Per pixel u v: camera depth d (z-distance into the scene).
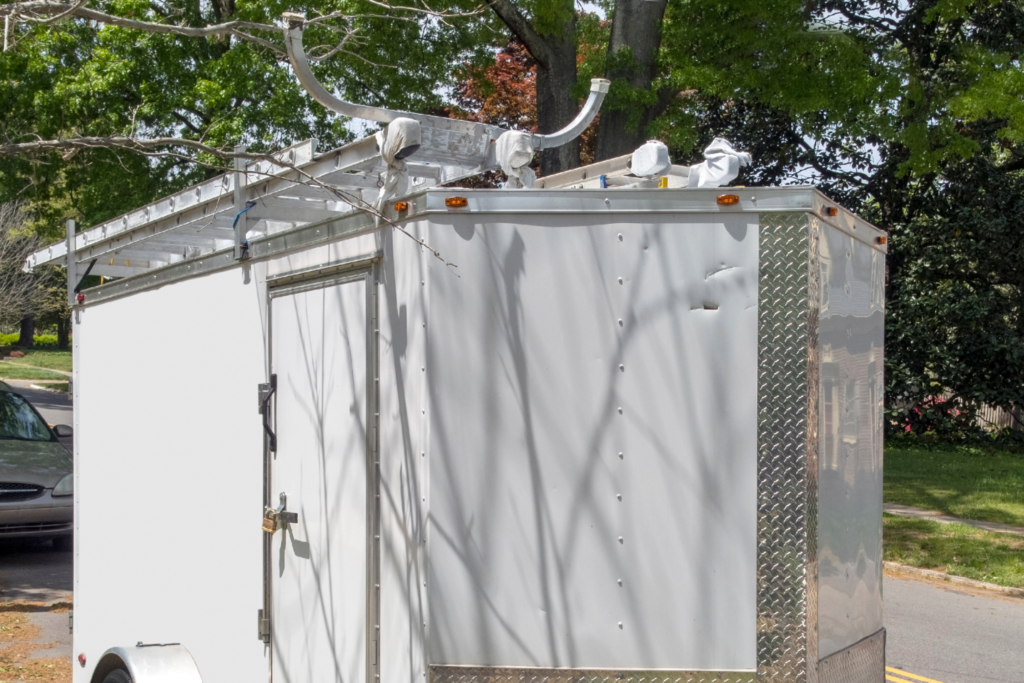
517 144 3.41
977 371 22.03
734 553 2.74
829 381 2.93
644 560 2.75
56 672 6.36
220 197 4.20
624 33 11.94
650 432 2.75
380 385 2.98
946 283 21.94
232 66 14.77
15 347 64.88
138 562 4.90
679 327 2.76
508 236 2.77
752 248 2.76
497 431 2.76
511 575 2.74
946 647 7.40
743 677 2.74
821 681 2.85
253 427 3.74
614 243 2.77
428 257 2.77
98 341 5.64
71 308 6.14
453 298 2.77
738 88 12.18
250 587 3.75
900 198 21.69
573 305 2.76
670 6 12.16
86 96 14.41
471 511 2.74
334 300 3.21
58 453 10.91
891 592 9.23
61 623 7.72
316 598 3.29
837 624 2.98
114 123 14.09
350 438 3.10
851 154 21.64
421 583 2.77
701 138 21.19
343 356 3.15
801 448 2.73
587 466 2.75
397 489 2.89
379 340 2.99
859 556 3.18
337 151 3.43
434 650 2.74
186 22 15.30
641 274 2.76
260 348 3.70
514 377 2.76
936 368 21.92
